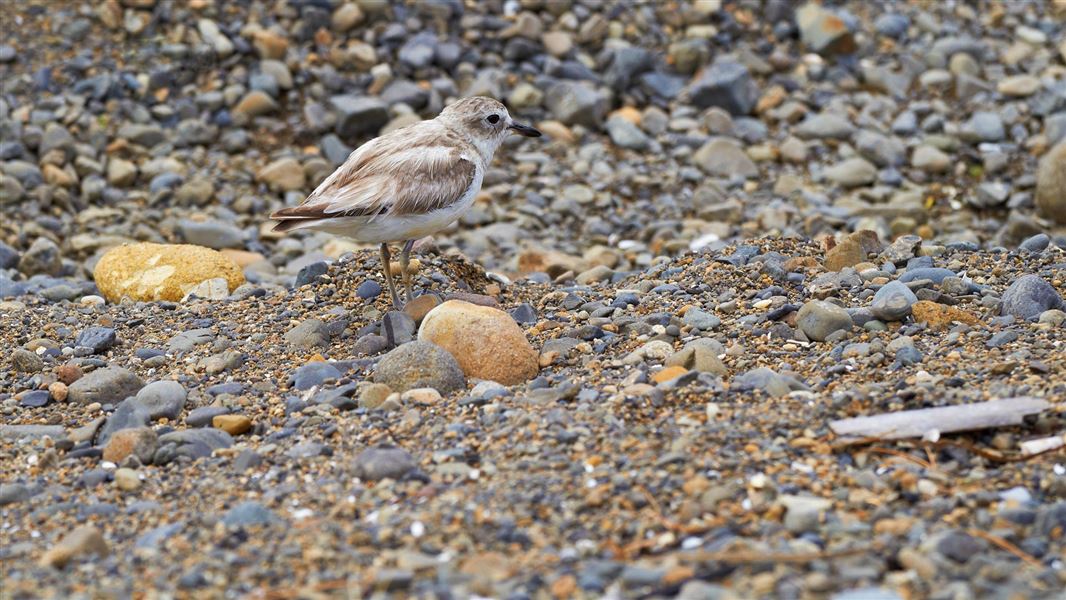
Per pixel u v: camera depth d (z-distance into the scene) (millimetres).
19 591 7273
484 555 7332
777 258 13086
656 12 22203
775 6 22344
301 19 21000
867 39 22234
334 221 11000
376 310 12250
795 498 7852
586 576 7043
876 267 12688
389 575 7012
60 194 17859
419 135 11742
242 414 10141
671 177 19250
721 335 11109
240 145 19219
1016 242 17359
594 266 15812
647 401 9430
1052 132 19484
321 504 8289
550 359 10758
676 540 7520
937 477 8141
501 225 17906
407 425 9469
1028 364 9773
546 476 8359
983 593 6699
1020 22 22875
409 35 21016
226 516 8125
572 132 20156
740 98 20562
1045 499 7945
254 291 13375
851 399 9203
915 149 19719
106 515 8492
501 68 20875
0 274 15102
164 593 7188
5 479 9242
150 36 20562
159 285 13508
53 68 19906
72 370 11125
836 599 6586
